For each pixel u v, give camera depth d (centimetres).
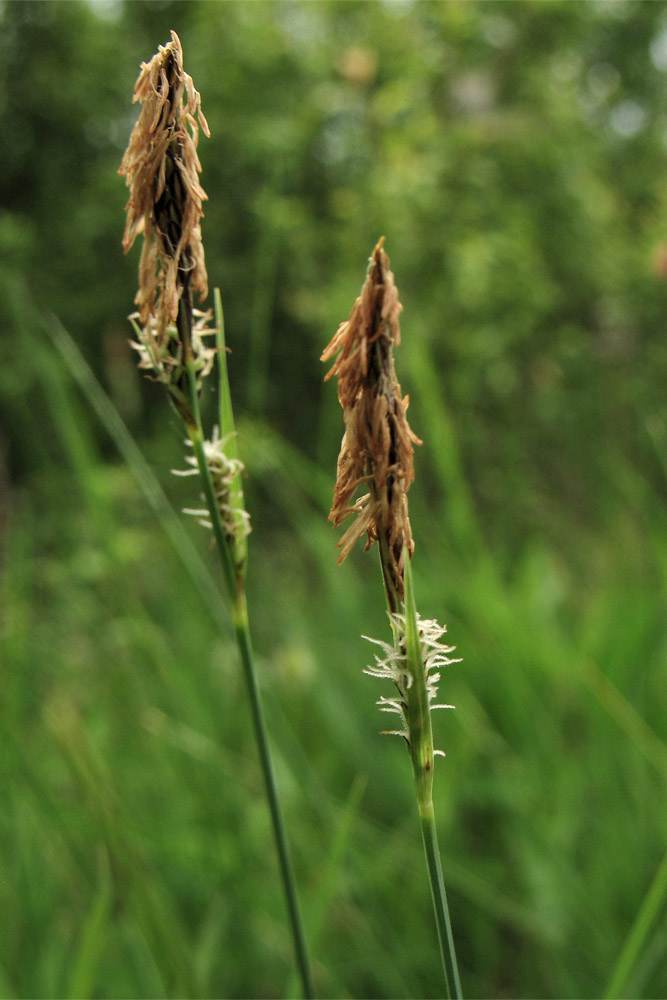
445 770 46
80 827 34
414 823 43
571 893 39
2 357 60
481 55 142
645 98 196
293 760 34
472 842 47
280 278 122
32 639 49
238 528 22
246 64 126
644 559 63
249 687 22
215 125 123
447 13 130
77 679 50
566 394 103
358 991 40
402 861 40
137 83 20
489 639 53
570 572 79
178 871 41
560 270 143
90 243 146
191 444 21
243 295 129
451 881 39
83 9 160
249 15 131
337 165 119
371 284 19
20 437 51
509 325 125
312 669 51
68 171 161
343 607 60
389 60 121
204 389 22
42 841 38
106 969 36
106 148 166
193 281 21
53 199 155
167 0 163
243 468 22
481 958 41
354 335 19
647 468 65
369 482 20
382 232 112
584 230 143
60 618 55
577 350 114
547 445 101
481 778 47
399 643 20
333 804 40
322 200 120
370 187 108
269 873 39
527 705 50
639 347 109
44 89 156
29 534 52
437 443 51
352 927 38
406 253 117
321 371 133
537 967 41
